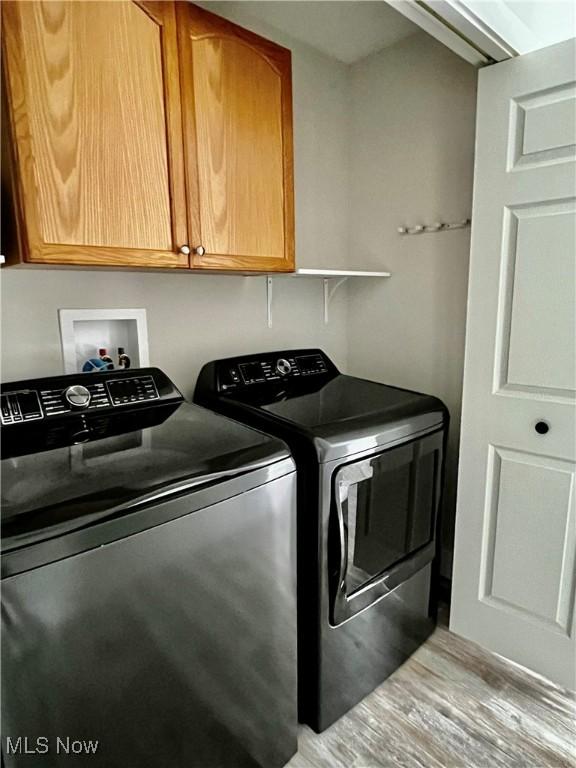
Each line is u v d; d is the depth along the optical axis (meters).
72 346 1.58
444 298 2.09
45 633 0.86
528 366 1.61
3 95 1.09
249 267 1.60
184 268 1.45
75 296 1.58
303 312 2.31
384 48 2.13
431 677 1.74
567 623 1.64
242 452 1.17
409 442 1.62
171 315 1.84
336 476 1.39
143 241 1.32
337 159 2.32
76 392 1.40
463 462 1.82
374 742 1.50
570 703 1.62
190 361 1.92
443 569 2.24
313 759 1.44
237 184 1.54
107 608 0.94
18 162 1.09
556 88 1.45
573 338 1.51
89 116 1.19
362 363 2.46
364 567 1.55
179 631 1.06
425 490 1.76
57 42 1.12
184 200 1.40
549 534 1.64
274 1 1.79
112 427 1.33
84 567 0.90
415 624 1.83
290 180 1.71
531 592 1.71
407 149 2.12
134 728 1.02
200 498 1.05
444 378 2.14
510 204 1.58
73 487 0.94
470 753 1.46
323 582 1.43
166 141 1.34
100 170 1.22
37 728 0.88
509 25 1.41
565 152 1.45
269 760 1.36
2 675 0.82
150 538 0.98
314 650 1.47
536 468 1.64
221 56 1.45
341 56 2.21
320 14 1.88
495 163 1.60
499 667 1.78
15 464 1.06
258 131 1.58
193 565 1.06
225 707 1.20
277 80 1.62
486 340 1.70
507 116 1.55
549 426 1.58
